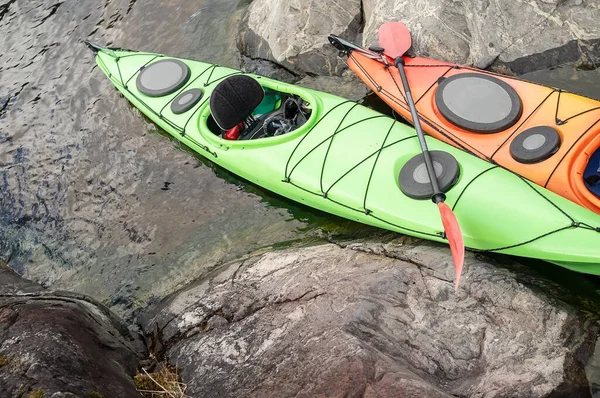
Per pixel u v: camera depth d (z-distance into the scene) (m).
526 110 4.14
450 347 3.28
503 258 3.77
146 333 3.97
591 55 4.48
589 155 3.76
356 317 3.38
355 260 3.81
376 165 4.16
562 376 3.08
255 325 3.59
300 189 4.32
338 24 5.37
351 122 4.41
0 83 6.36
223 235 4.63
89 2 6.87
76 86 6.07
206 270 4.46
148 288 4.51
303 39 5.37
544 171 3.85
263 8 5.69
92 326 3.66
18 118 5.99
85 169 5.39
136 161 5.29
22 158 5.65
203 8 6.28
